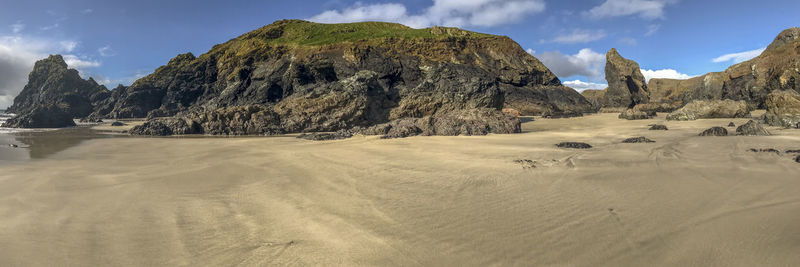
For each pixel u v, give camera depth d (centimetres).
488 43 6128
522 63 5997
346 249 401
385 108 2989
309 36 5881
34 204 596
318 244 418
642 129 2020
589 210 496
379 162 947
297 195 638
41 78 7650
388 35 5625
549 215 484
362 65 4709
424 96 3000
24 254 404
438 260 367
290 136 2025
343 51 4953
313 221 496
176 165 977
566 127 2348
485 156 1002
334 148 1280
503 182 682
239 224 493
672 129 1980
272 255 394
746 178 638
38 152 1286
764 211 452
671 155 929
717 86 6988
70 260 390
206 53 6500
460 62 5506
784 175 651
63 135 2156
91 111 6419
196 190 686
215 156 1151
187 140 1777
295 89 4516
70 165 988
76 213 548
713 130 1491
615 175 705
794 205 470
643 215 465
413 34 5847
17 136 2059
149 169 916
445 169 826
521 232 429
